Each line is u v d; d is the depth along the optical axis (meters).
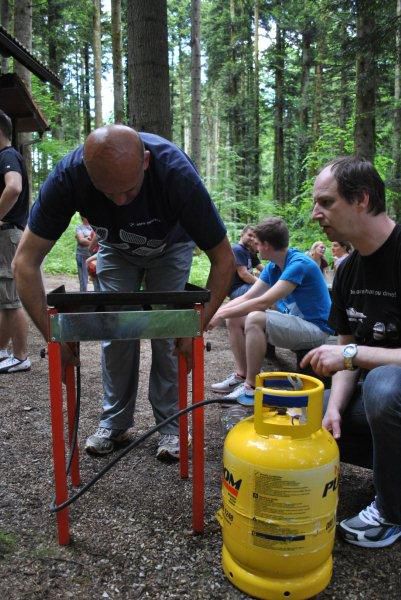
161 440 2.43
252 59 24.84
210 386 3.56
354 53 8.06
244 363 3.42
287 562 1.43
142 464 2.34
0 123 3.43
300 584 1.45
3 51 5.29
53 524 1.86
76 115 25.94
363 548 1.75
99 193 1.75
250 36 25.12
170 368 2.37
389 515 1.74
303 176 21.61
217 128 33.97
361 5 7.70
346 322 2.07
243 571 1.51
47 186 1.71
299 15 20.02
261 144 29.30
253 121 24.61
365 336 1.93
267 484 1.40
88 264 3.43
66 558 1.66
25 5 8.25
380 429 1.63
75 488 2.11
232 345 3.41
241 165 23.91
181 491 2.10
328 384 2.70
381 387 1.62
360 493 2.10
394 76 12.93
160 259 2.30
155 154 1.75
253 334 2.92
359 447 2.04
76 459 2.10
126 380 2.43
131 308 1.99
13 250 3.50
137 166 1.51
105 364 2.42
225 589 1.54
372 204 1.74
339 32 9.58
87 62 27.56
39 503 1.99
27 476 2.20
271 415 1.51
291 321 2.98
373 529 1.74
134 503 2.00
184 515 1.92
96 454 2.41
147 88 4.13
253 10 24.06
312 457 1.42
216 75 26.59
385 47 7.89
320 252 5.89
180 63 31.23
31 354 4.28
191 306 1.69
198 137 11.03
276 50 23.52
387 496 1.71
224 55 25.61
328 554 1.49
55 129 20.31
